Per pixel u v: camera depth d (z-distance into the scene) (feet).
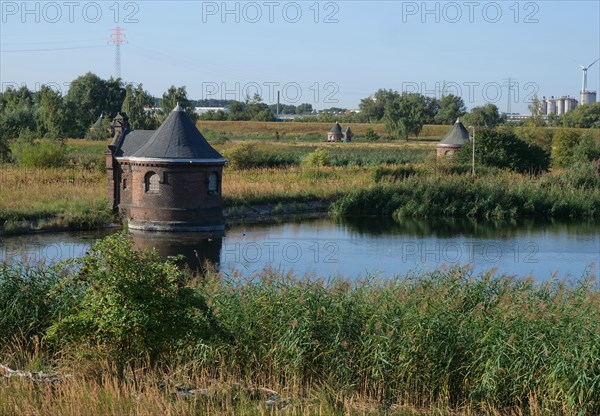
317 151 522.47
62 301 107.65
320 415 83.20
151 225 288.51
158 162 285.02
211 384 93.20
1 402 82.94
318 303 103.09
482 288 114.21
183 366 97.91
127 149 309.01
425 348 96.48
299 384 95.76
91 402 82.89
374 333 98.27
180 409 82.99
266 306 103.45
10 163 471.62
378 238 281.13
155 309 91.35
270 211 349.41
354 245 262.47
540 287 118.42
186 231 288.51
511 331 96.12
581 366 89.66
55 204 308.60
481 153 444.14
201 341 99.30
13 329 107.14
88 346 96.12
